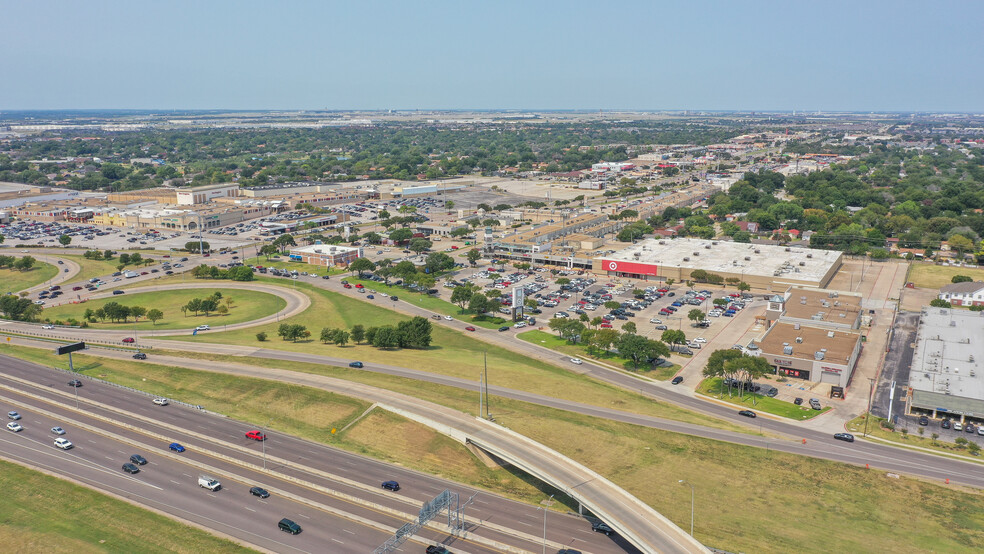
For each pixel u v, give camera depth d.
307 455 136.88
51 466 132.12
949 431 154.50
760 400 171.88
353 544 107.44
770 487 129.12
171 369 182.38
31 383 173.62
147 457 136.00
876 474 133.25
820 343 196.00
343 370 181.50
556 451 136.50
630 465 135.75
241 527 111.88
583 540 108.62
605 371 193.50
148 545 107.31
